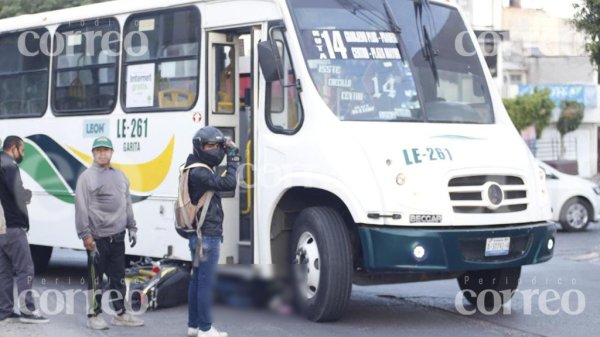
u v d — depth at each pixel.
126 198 13.80
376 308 15.84
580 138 68.69
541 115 65.00
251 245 14.79
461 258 13.36
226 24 15.33
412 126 14.21
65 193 18.23
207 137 12.29
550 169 30.27
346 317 14.87
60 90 18.56
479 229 13.50
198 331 12.65
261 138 14.68
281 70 14.36
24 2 30.86
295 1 14.52
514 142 14.62
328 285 13.63
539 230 14.11
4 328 13.60
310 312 14.09
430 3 15.57
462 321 14.68
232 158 12.46
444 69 15.08
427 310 15.67
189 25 15.95
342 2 14.79
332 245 13.63
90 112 17.77
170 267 15.73
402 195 13.22
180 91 16.03
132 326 13.95
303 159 13.96
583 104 67.69
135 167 16.75
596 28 22.58
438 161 13.50
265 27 14.73
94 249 13.52
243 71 15.73
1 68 20.02
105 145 13.44
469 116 15.01
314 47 14.26
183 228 12.54
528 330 13.98
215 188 12.32
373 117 14.12
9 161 13.67
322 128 13.80
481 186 13.66
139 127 16.70
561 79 71.44
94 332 13.58
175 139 16.02
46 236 18.62
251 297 14.38
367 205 13.24
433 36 15.27
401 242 13.12
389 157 13.38
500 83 67.69
